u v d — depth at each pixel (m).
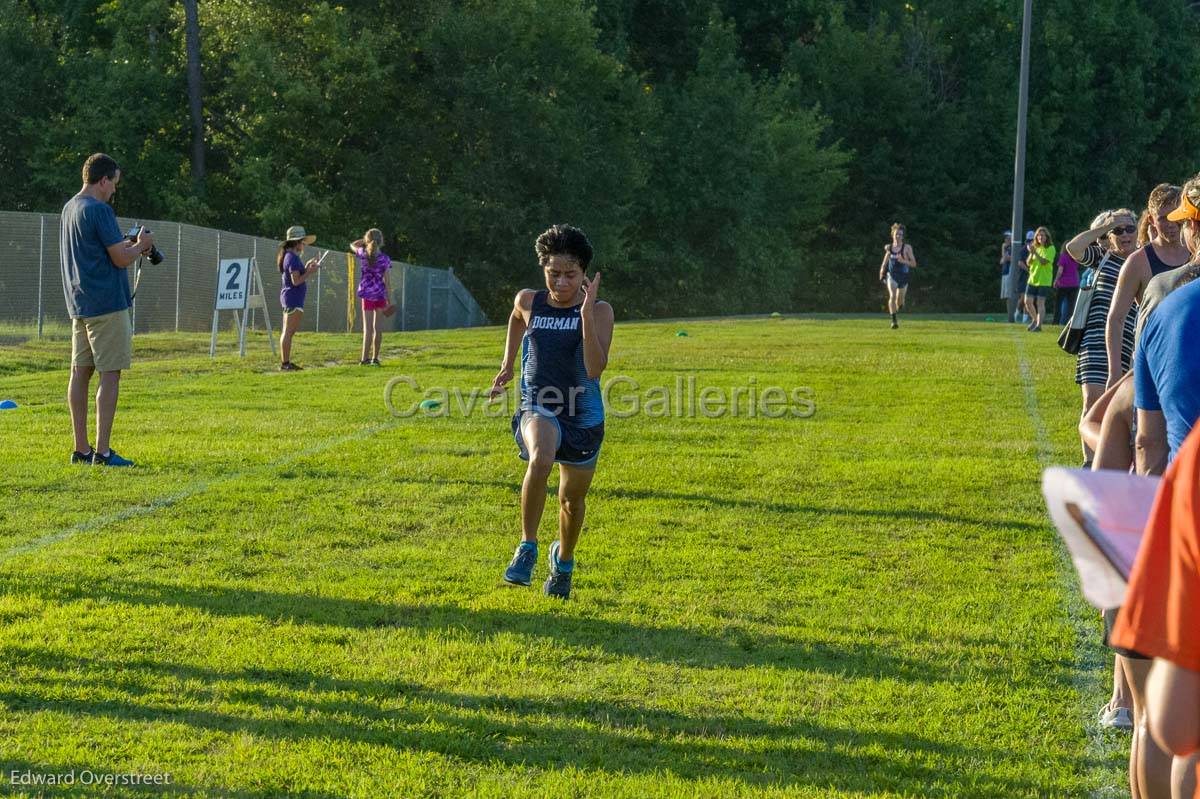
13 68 89.06
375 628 12.91
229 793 9.01
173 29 93.75
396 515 18.00
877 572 15.45
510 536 16.98
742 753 9.92
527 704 10.89
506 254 95.31
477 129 94.00
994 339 49.56
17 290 50.31
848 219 125.00
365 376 35.72
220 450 22.92
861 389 33.34
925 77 123.88
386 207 94.25
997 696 11.25
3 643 12.04
